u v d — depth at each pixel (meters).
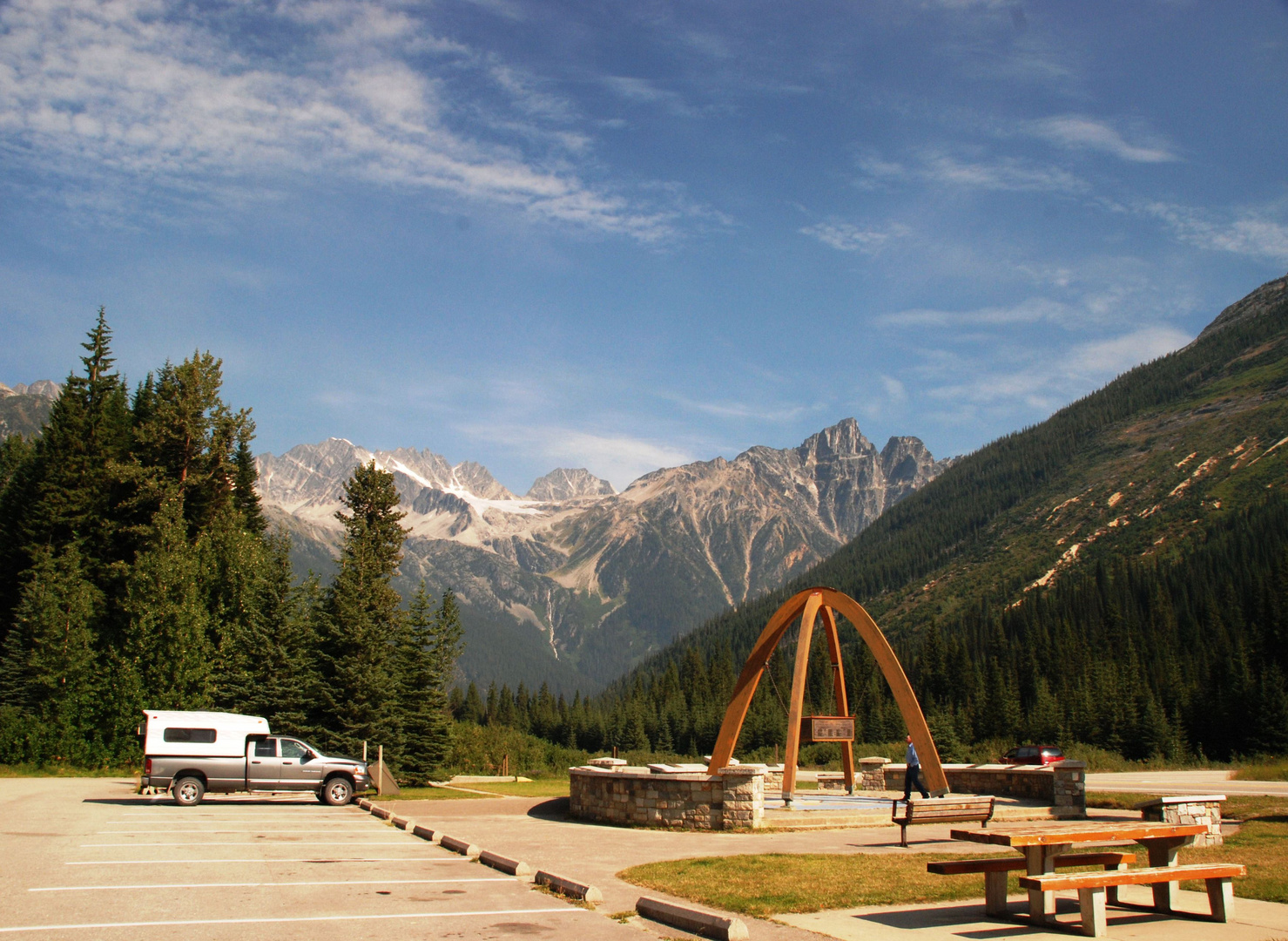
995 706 89.69
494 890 11.64
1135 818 21.97
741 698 25.88
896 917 10.53
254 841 16.58
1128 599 125.69
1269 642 82.25
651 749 118.56
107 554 48.81
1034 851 10.55
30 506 50.09
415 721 36.41
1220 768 55.94
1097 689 82.50
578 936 9.13
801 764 67.56
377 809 22.81
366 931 9.06
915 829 20.38
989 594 172.25
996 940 9.40
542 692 160.12
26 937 8.46
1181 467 194.00
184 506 49.56
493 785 37.94
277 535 46.91
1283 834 17.78
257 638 34.78
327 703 34.03
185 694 39.59
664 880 12.62
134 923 9.16
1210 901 10.59
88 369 57.44
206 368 52.00
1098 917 9.66
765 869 13.66
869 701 100.50
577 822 22.11
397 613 38.16
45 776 35.56
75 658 39.81
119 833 17.30
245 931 8.88
